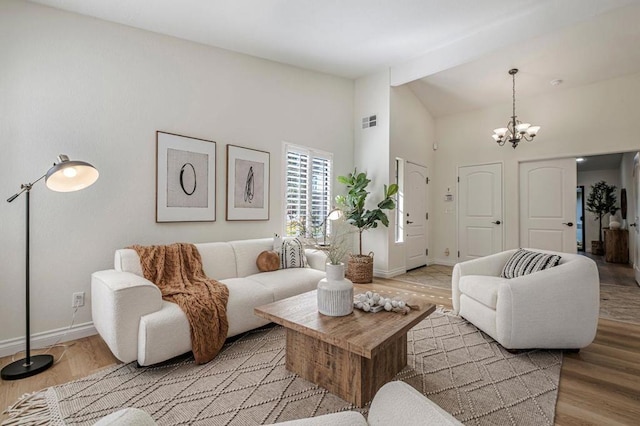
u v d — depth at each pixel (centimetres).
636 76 423
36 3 236
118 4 250
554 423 153
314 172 457
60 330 246
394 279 473
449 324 288
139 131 287
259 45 351
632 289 410
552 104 489
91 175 211
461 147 587
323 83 471
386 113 479
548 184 499
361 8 296
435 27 342
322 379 184
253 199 377
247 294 255
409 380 192
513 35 331
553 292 221
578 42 361
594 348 238
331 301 191
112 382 188
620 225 641
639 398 173
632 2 278
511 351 230
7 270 227
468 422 153
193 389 181
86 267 258
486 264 303
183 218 314
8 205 226
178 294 235
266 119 393
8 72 225
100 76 265
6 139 224
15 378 190
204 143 330
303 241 434
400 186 523
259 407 165
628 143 428
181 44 315
